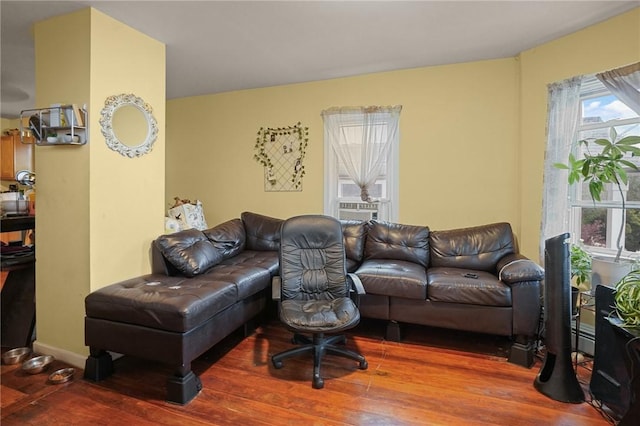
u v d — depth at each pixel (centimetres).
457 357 257
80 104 237
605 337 196
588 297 254
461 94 353
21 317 273
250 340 285
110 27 248
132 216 266
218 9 242
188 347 201
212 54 324
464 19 260
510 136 338
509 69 335
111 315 212
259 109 438
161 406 197
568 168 265
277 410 194
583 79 277
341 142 400
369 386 218
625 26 251
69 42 239
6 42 284
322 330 217
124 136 258
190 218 397
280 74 384
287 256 267
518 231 336
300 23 264
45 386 216
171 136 488
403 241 345
